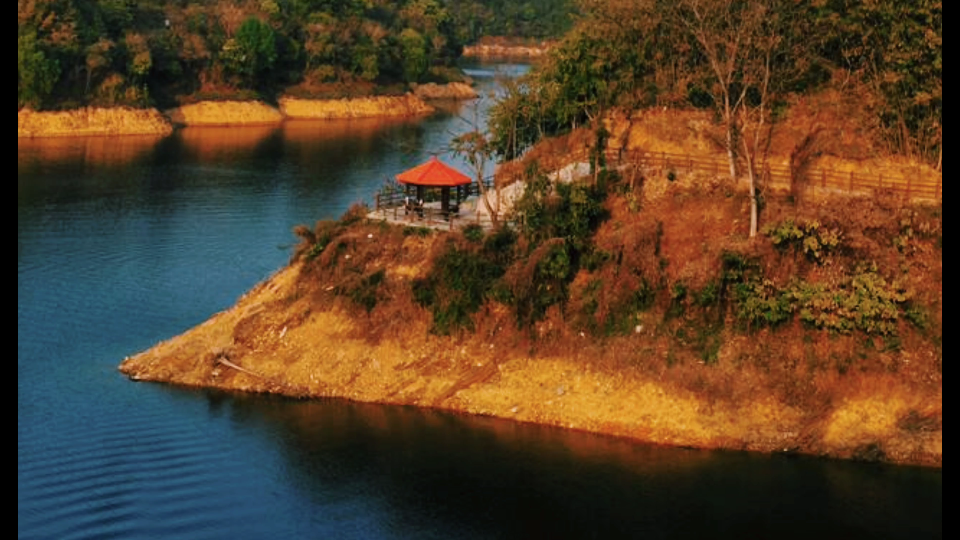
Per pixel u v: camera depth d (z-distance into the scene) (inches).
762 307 2007.9
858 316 1967.3
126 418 2005.4
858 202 2127.2
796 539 1625.2
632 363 2030.0
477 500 1734.7
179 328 2436.0
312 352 2199.8
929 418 1882.4
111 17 6186.0
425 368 2134.6
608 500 1734.7
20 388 2123.5
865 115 2400.3
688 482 1788.9
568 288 2164.1
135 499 1717.5
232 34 6727.4
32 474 1785.2
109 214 3513.8
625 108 2642.7
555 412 2006.6
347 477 1806.1
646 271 2114.9
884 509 1706.4
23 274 2812.5
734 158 2384.4
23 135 5467.5
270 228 3326.8
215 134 5777.6
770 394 1945.1
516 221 2288.4
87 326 2447.1
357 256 2322.8
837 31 2426.2
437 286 2197.3
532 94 2837.1
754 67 2324.1
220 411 2047.2
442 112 7047.2
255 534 1632.6
